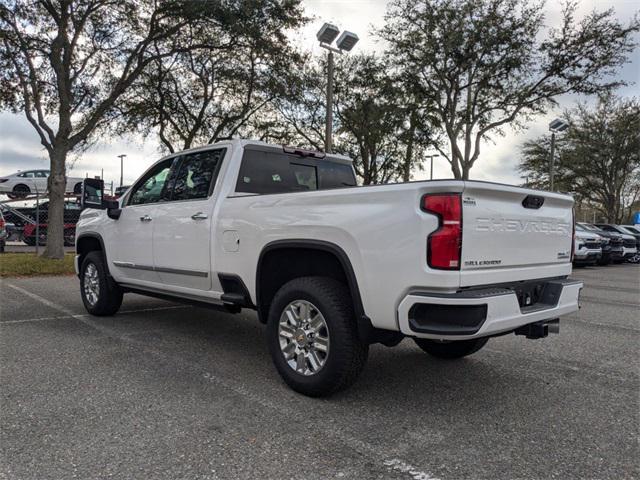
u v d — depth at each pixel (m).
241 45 15.06
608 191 34.41
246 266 4.35
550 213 4.05
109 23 13.69
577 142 32.84
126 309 7.31
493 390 4.14
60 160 13.31
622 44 16.95
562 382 4.39
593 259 18.03
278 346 4.05
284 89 16.48
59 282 10.23
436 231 3.14
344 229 3.54
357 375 3.71
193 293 5.04
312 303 3.76
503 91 18.09
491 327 3.21
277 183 5.18
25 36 13.01
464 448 3.06
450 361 4.97
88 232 6.69
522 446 3.11
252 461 2.84
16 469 2.70
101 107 13.89
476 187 3.21
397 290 3.26
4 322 6.28
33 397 3.72
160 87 16.36
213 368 4.53
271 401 3.75
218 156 5.02
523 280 3.73
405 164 22.77
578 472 2.80
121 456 2.86
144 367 4.51
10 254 14.33
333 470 2.76
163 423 3.31
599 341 5.99
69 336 5.59
